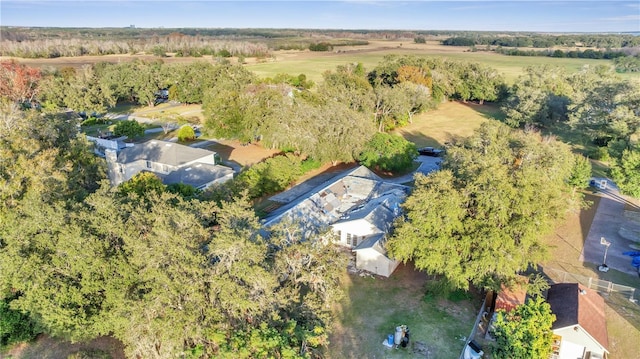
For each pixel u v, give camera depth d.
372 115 71.56
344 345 25.20
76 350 25.06
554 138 55.66
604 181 49.00
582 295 26.52
